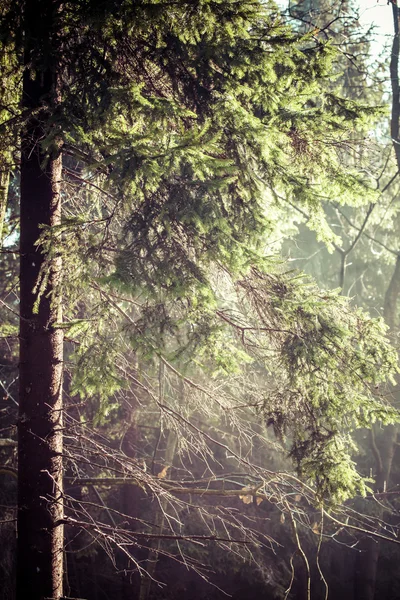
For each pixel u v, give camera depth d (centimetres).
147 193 576
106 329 613
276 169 595
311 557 1611
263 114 627
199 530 1420
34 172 636
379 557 1767
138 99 507
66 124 529
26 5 589
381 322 650
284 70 588
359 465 1702
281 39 575
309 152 633
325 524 1437
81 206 756
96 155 638
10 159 657
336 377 622
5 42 560
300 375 621
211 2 527
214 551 1436
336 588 1666
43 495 627
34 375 630
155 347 548
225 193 631
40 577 621
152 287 531
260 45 586
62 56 604
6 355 1200
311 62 586
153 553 1276
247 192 612
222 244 546
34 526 625
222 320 669
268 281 645
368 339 646
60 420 646
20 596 623
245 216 618
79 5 573
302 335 623
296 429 655
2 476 1241
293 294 636
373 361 637
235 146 588
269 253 695
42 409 630
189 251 587
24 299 633
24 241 636
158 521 1284
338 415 623
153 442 1457
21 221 644
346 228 1723
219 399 737
